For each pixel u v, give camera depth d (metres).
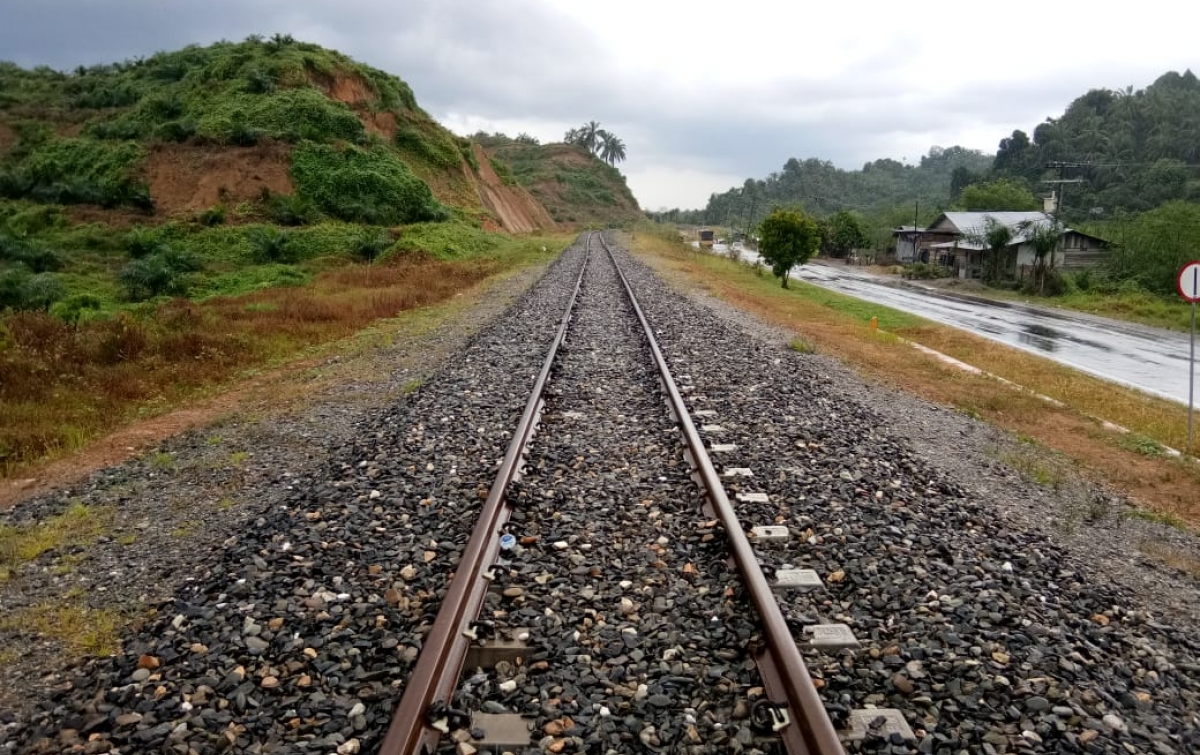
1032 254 44.22
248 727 3.11
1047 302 36.59
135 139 45.72
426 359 11.71
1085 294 37.50
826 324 20.44
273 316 16.16
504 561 4.40
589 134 160.25
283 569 4.48
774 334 15.73
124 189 39.78
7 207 39.44
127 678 3.49
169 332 13.82
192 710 3.23
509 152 144.12
